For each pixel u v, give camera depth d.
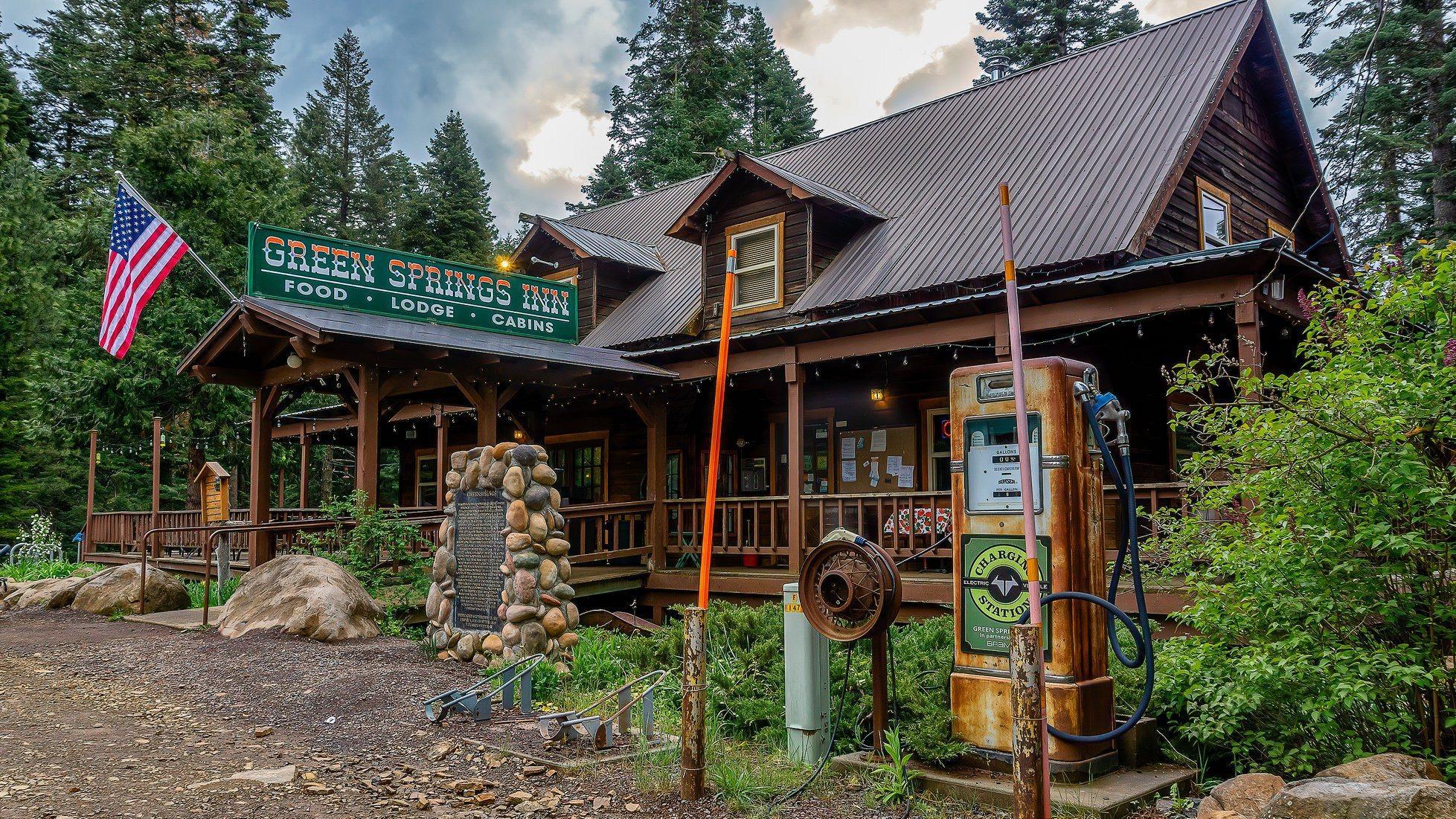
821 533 12.66
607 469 19.02
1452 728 5.20
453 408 17.98
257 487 13.40
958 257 13.29
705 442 17.36
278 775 5.34
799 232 15.11
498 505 8.66
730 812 4.91
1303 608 5.21
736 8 41.44
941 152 16.56
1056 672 5.08
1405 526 5.12
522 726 6.50
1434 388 4.99
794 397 13.00
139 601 11.69
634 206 23.25
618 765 5.70
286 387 13.70
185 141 22.53
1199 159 13.87
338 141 46.00
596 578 13.02
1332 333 5.99
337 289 12.51
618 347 16.70
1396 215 19.89
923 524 12.83
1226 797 4.49
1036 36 32.16
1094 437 4.97
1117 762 5.32
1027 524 3.95
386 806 4.91
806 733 5.84
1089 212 12.61
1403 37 16.22
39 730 6.31
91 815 4.61
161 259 13.23
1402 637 5.36
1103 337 12.05
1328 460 5.22
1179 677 5.56
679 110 35.00
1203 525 6.44
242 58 34.47
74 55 35.44
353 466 35.75
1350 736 5.23
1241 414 5.86
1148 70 15.12
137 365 20.72
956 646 5.44
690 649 5.15
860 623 5.55
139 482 28.06
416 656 8.72
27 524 25.98
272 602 9.78
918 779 5.16
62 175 33.38
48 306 25.08
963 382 5.48
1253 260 9.27
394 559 11.45
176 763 5.60
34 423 21.66
